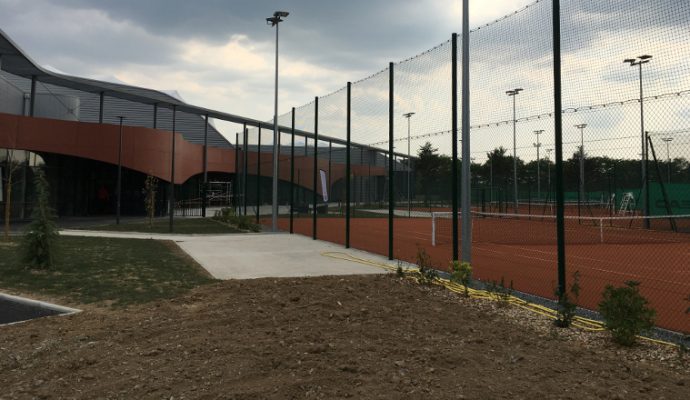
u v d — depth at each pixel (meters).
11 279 8.80
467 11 8.99
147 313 6.41
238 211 33.84
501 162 37.09
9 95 37.06
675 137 21.19
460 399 3.62
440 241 18.19
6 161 29.30
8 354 4.73
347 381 3.97
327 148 39.44
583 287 8.83
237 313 6.29
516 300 7.14
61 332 5.52
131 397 3.67
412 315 6.22
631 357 4.68
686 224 24.80
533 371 4.23
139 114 58.56
